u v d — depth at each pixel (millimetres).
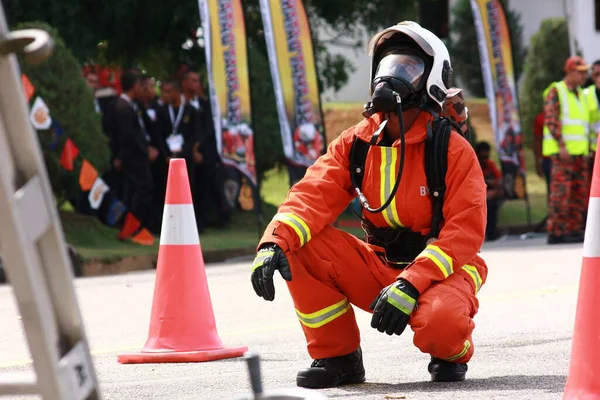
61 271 4645
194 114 29391
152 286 19625
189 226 11141
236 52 25016
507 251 25000
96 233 27219
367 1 40125
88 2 31531
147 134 28469
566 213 27656
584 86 29844
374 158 8836
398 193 8797
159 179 28828
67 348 4734
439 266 8422
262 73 34469
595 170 7043
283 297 17312
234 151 25328
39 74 25234
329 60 41188
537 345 11398
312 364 9172
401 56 8781
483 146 31094
